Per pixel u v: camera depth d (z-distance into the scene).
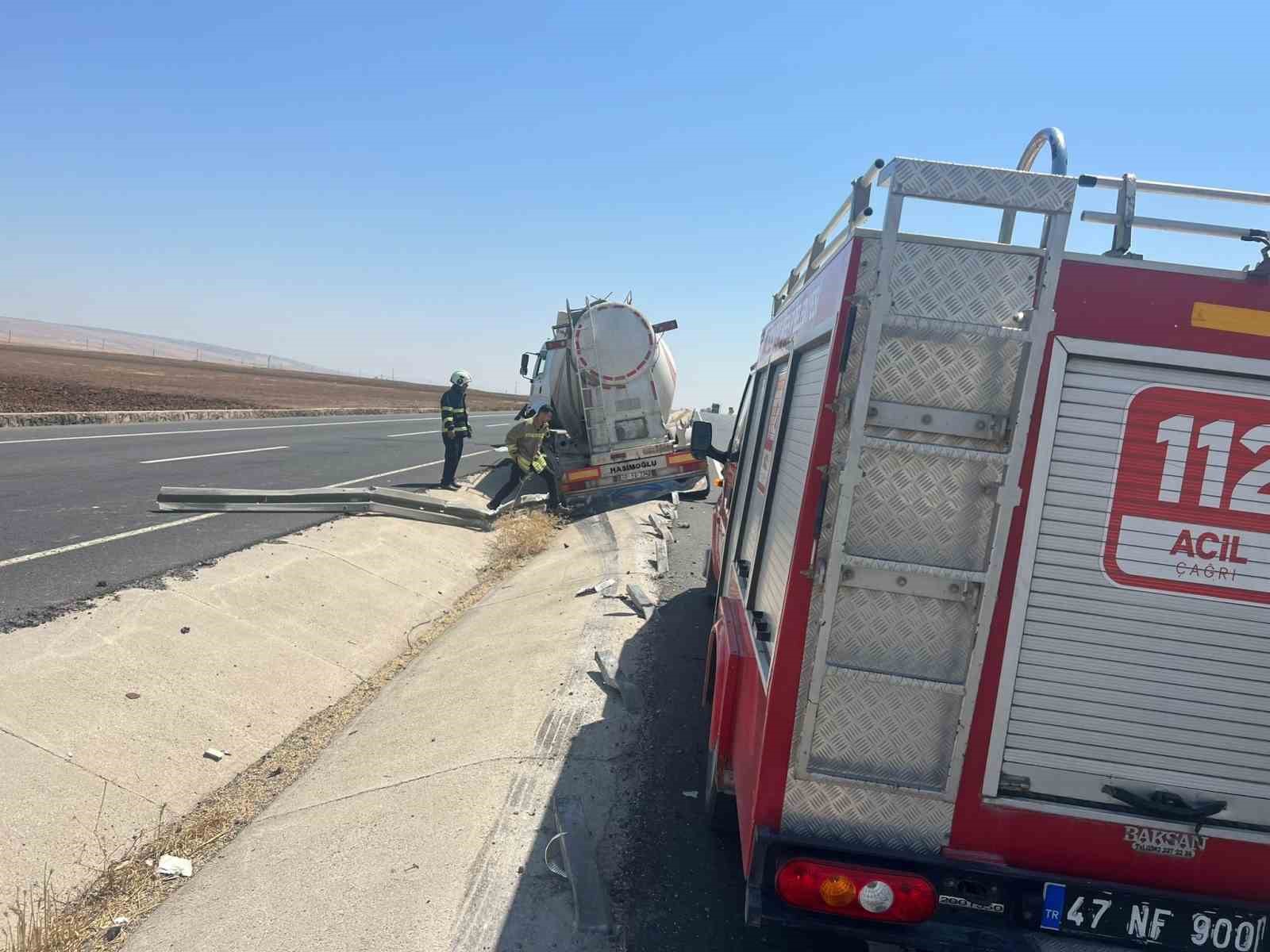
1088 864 2.69
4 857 3.73
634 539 11.24
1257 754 2.65
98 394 29.03
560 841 3.95
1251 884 2.67
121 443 16.92
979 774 2.69
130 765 4.69
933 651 2.68
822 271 3.48
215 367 109.75
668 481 14.72
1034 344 2.56
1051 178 2.51
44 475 12.07
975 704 2.66
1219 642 2.64
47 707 4.80
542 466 13.17
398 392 94.19
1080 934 2.70
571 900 3.61
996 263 2.60
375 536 10.09
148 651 5.82
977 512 2.64
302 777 5.10
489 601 9.12
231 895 3.76
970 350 2.61
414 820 4.24
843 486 2.60
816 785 2.74
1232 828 2.65
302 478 14.02
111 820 4.25
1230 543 2.62
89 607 6.15
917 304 2.60
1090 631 2.64
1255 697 2.64
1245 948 2.68
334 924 3.48
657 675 6.30
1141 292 2.58
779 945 3.47
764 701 2.86
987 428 2.61
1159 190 2.71
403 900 3.60
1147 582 2.63
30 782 4.21
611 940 3.40
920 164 2.51
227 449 17.55
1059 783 2.68
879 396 2.63
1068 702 2.66
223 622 6.65
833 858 2.73
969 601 2.65
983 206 2.53
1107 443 2.61
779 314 5.25
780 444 3.80
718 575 6.88
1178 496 2.62
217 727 5.40
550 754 4.90
